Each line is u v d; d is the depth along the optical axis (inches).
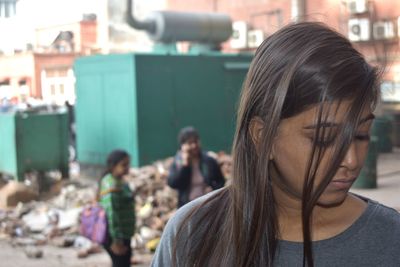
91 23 983.6
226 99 478.9
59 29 1027.3
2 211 358.6
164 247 46.3
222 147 478.9
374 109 38.3
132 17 534.0
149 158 439.8
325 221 41.4
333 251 40.8
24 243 289.1
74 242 288.2
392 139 557.3
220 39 565.3
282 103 37.6
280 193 41.7
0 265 254.4
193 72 462.3
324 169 36.9
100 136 466.3
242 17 765.3
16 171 425.1
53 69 949.2
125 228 174.9
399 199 334.3
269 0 731.4
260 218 40.9
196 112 464.4
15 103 779.4
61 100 934.4
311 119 36.9
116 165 174.1
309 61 37.1
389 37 623.8
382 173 438.0
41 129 433.1
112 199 173.3
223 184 196.4
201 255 43.7
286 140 38.4
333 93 35.9
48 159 435.8
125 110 444.1
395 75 593.6
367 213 42.2
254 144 41.4
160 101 445.7
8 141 430.0
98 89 465.4
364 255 40.7
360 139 38.0
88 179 473.1
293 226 41.8
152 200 317.4
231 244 42.6
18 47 1108.5
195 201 46.9
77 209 335.9
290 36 39.6
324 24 40.9
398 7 629.0
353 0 644.1
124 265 177.6
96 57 464.1
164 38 539.8
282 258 41.2
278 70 38.7
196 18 550.3
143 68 437.4
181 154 195.0
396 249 41.1
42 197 416.2
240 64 485.7
